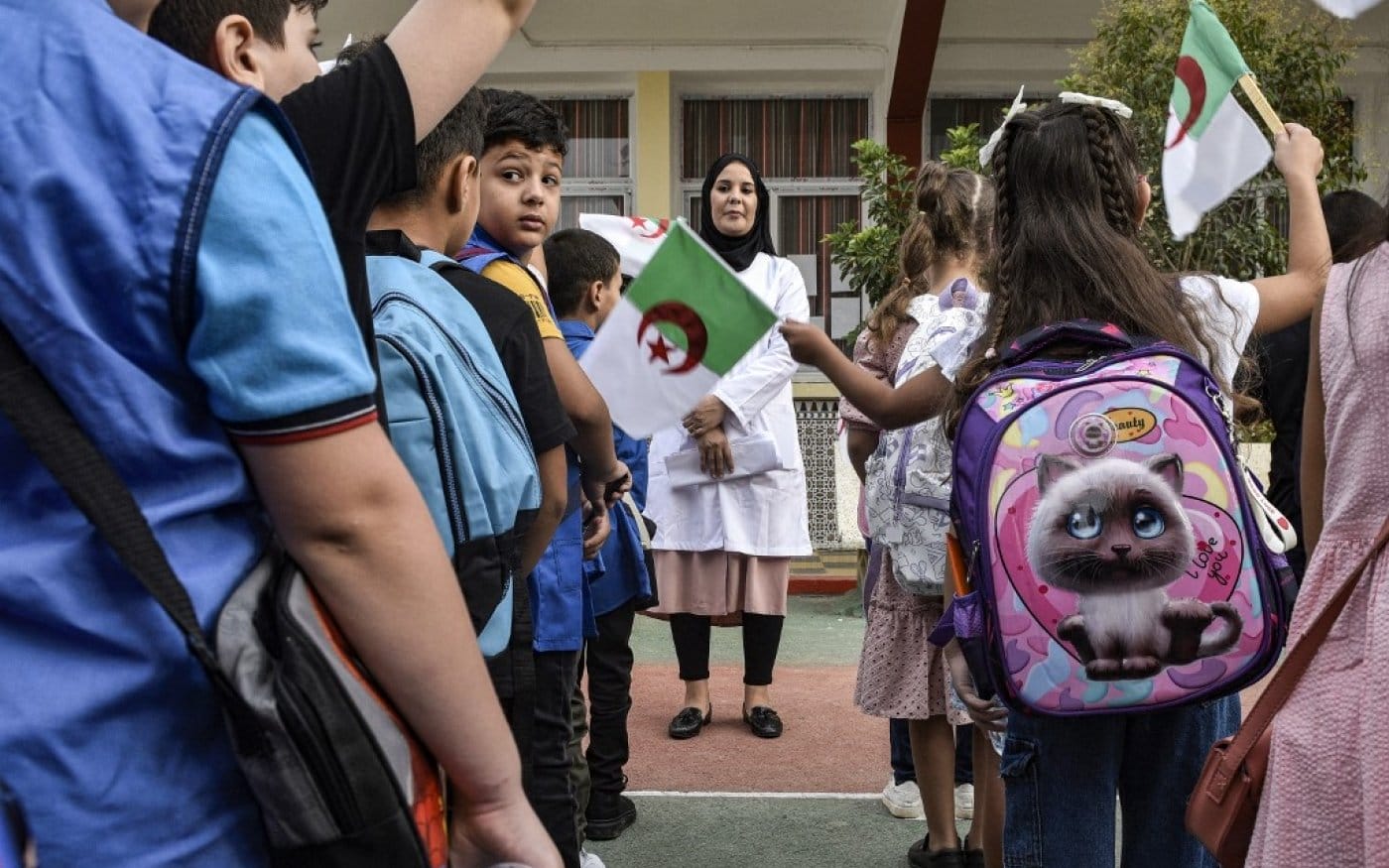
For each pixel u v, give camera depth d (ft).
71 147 3.63
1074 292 7.25
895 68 33.91
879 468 11.27
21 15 3.79
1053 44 35.94
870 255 28.89
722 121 36.81
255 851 3.78
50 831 3.54
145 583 3.51
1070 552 6.54
